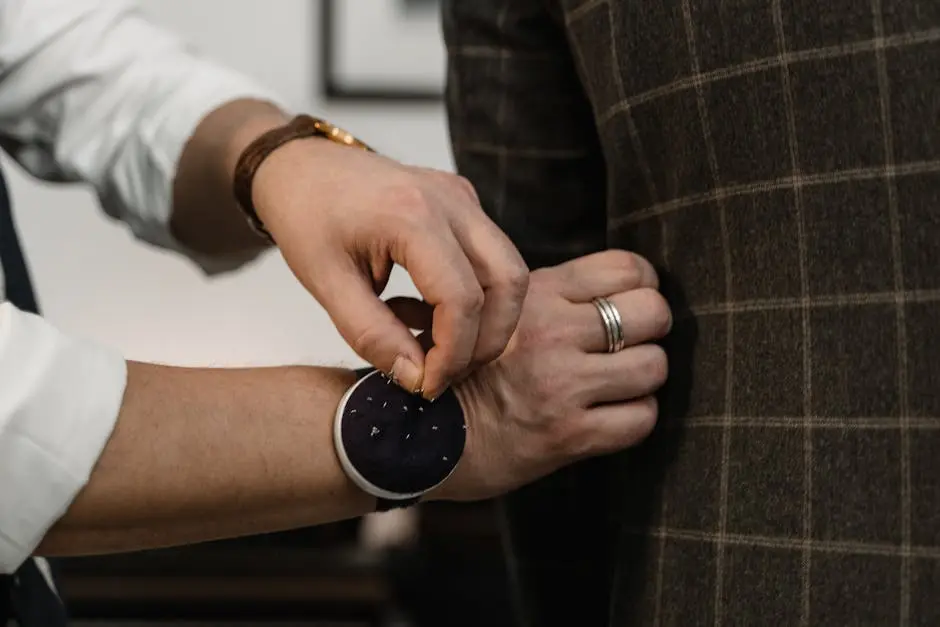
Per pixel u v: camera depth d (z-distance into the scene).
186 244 0.94
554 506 0.76
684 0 0.64
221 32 1.53
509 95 0.74
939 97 0.61
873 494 0.62
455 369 0.66
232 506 0.68
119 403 0.66
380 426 0.68
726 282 0.66
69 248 1.51
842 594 0.62
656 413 0.69
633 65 0.66
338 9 1.53
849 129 0.62
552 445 0.70
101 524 0.67
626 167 0.68
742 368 0.65
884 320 0.62
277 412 0.68
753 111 0.63
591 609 0.77
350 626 1.36
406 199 0.66
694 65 0.64
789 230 0.64
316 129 0.76
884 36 0.61
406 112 1.55
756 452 0.64
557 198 0.75
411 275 0.66
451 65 0.77
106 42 0.93
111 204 0.96
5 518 0.65
